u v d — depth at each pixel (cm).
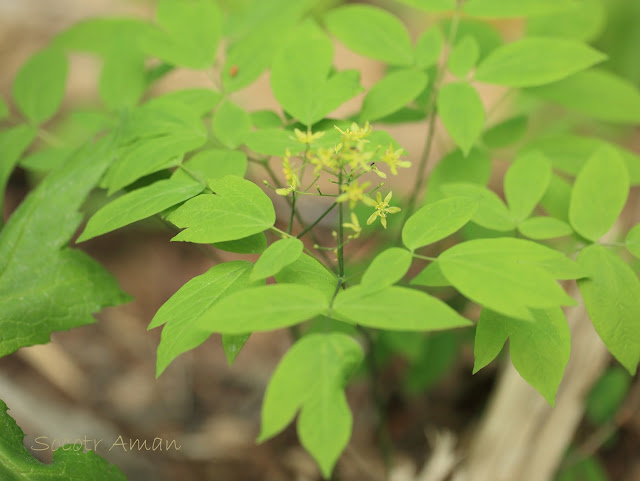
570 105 45
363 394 73
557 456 54
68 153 47
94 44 50
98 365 73
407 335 57
